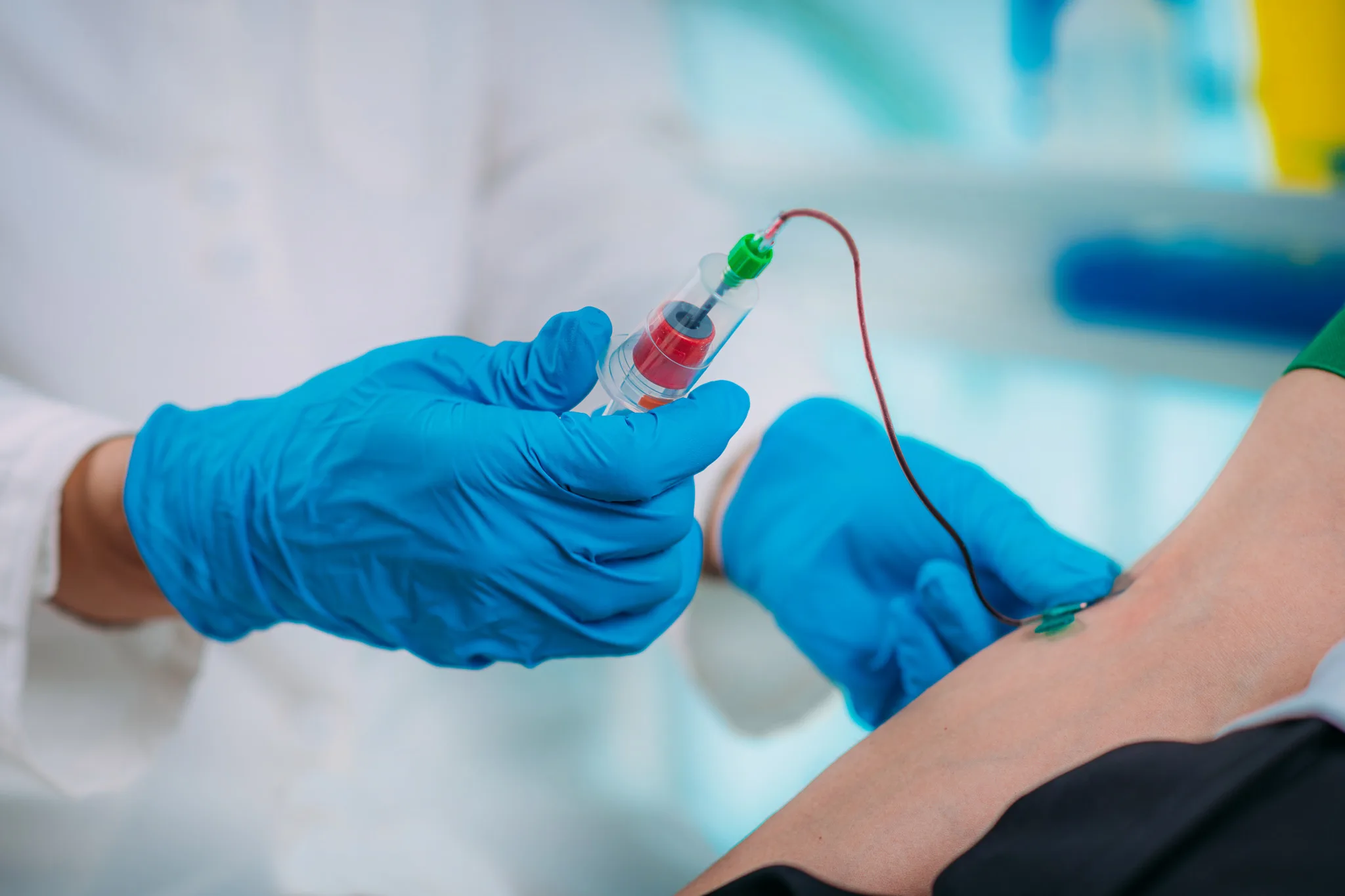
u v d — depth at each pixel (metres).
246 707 1.20
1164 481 1.62
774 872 0.58
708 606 1.17
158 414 0.84
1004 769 0.66
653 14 1.53
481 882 1.09
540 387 0.77
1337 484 0.69
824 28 2.14
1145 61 1.95
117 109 1.11
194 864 1.05
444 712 1.30
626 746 1.31
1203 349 1.73
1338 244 1.65
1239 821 0.47
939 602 0.83
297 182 1.21
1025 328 1.81
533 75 1.42
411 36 1.24
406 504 0.73
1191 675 0.67
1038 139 2.00
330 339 1.27
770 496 1.02
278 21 1.15
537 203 1.38
